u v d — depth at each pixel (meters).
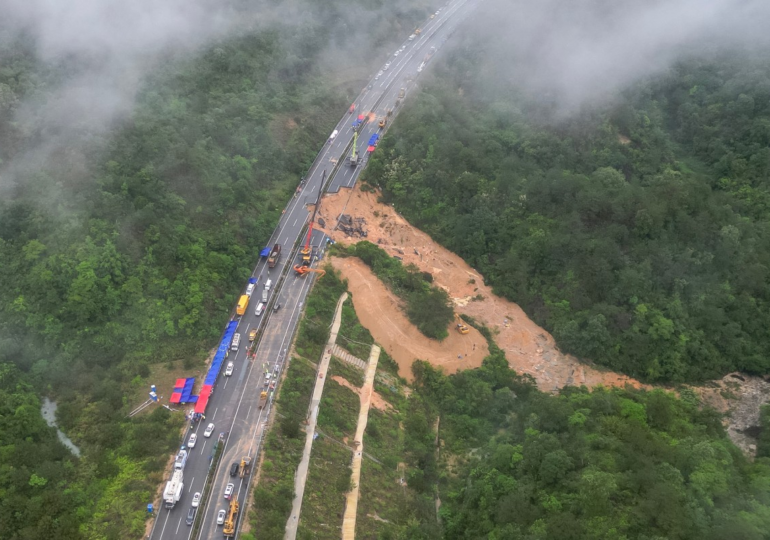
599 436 127.62
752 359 173.00
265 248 176.25
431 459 140.50
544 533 108.94
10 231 150.50
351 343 160.25
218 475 119.31
